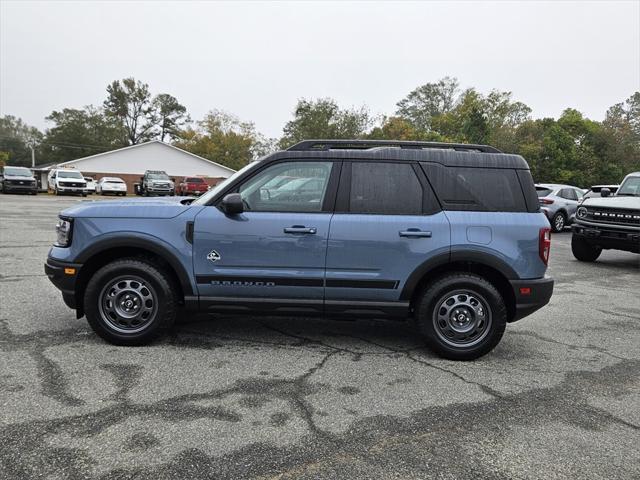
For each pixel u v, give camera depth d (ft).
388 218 14.10
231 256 14.11
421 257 14.03
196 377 12.48
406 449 9.47
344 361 14.02
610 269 32.35
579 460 9.30
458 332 14.33
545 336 17.35
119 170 159.74
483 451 9.50
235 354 14.23
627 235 30.48
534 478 8.70
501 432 10.27
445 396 11.94
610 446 9.85
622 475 8.85
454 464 9.02
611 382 13.23
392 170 14.42
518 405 11.60
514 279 14.11
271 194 14.39
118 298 14.39
